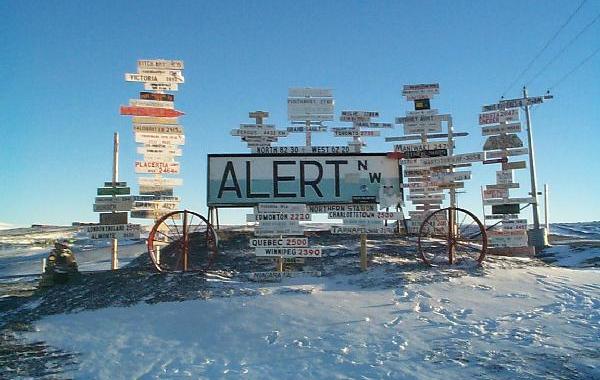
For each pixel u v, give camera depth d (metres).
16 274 23.58
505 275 13.39
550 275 13.54
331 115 19.09
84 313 11.38
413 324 9.81
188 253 15.69
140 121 16.44
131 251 30.17
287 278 13.37
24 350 9.32
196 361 8.48
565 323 9.66
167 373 7.98
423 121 18.31
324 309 10.77
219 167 15.04
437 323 9.84
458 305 11.00
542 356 7.96
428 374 7.36
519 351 8.23
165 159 16.44
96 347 9.34
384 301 11.30
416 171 18.19
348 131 19.03
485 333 9.20
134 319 10.73
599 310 10.44
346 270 13.84
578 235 43.81
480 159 15.63
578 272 14.19
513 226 15.27
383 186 15.02
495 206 15.89
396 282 12.63
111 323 10.59
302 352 8.59
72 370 8.28
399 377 7.29
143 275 13.44
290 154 15.10
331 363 8.03
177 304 11.43
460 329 9.47
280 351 8.70
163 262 15.11
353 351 8.51
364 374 7.49
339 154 15.12
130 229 15.00
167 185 16.34
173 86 16.78
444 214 17.91
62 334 10.12
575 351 8.16
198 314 10.74
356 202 14.92
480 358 7.95
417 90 18.55
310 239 17.45
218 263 14.75
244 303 11.21
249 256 15.37
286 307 10.89
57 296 12.91
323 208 14.74
